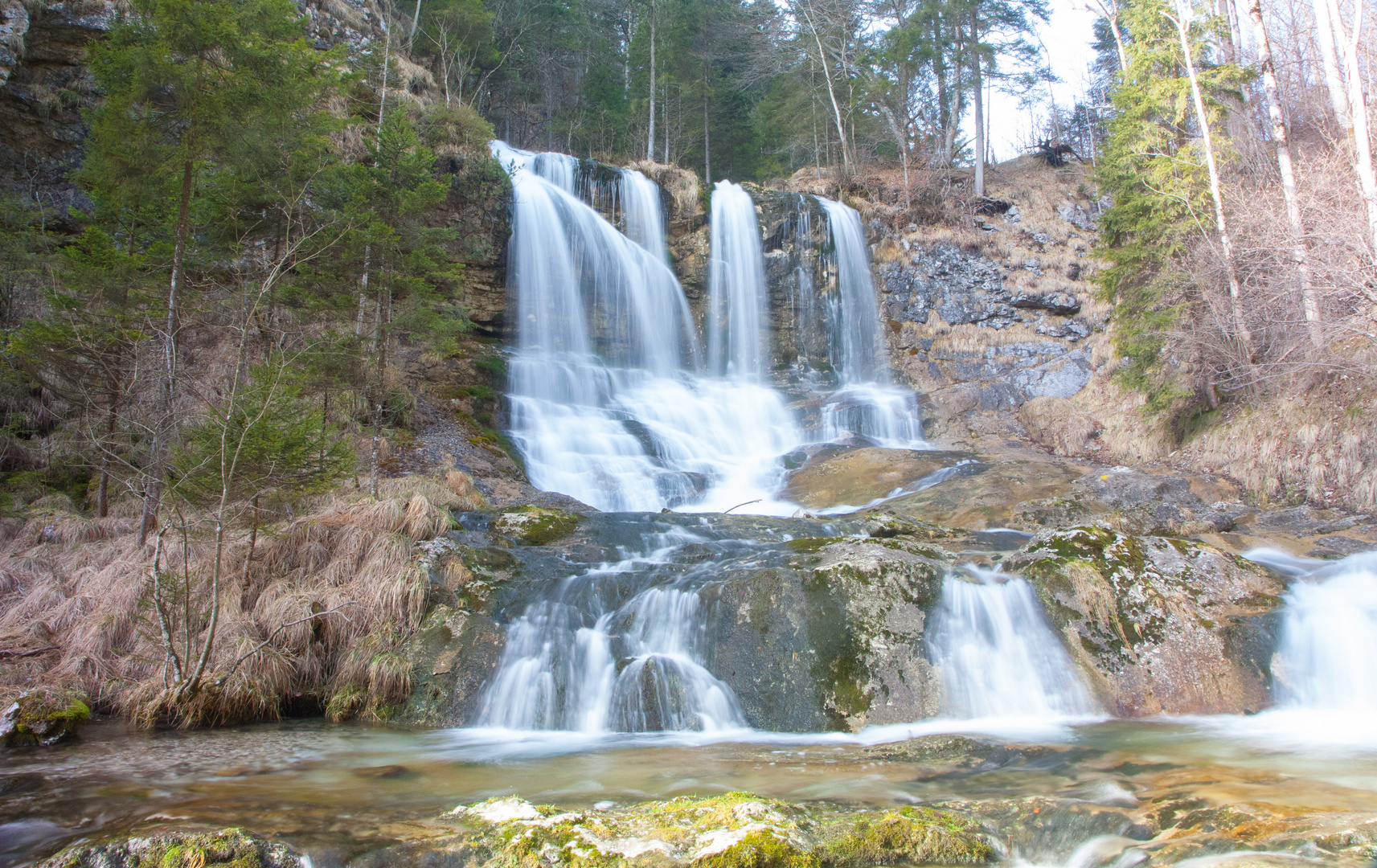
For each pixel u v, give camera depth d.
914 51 30.53
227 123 9.90
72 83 15.20
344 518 9.81
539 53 38.12
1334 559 10.09
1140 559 8.60
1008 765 5.85
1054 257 24.03
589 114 37.06
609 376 20.08
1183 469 15.43
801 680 7.57
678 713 7.47
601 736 7.21
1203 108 17.52
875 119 36.00
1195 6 18.16
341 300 11.57
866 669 7.57
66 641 8.61
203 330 11.66
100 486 11.36
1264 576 8.69
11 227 12.96
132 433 10.40
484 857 4.20
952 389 20.86
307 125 11.57
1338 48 17.77
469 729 7.50
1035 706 7.52
